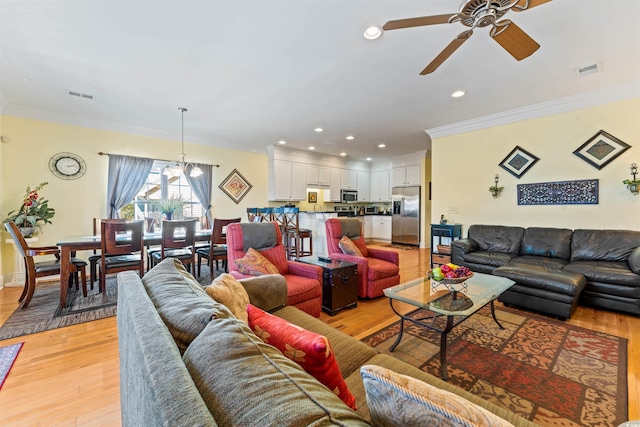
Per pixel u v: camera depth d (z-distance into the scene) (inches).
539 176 157.8
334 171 300.8
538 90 133.3
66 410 60.3
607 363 78.2
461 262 159.9
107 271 123.5
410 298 82.3
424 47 96.4
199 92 131.2
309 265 111.0
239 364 24.5
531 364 78.2
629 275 108.3
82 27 84.0
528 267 119.6
